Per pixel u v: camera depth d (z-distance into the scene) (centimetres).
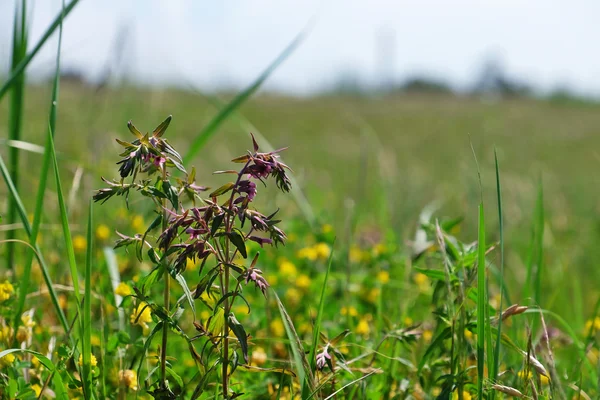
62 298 327
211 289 206
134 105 675
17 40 333
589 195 1058
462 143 1989
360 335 335
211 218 200
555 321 446
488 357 226
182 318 340
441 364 256
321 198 725
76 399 250
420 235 356
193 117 1659
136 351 268
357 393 271
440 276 262
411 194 699
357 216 551
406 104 3119
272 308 380
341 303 399
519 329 343
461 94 3572
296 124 2328
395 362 281
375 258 466
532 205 697
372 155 1346
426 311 403
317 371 224
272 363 303
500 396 238
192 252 194
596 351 364
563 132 2438
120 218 470
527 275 320
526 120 2791
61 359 233
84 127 616
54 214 478
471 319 256
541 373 223
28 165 613
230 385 246
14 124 348
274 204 625
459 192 830
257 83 368
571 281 532
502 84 3619
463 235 558
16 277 344
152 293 345
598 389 275
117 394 242
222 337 206
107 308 308
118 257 410
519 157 1664
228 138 1495
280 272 434
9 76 305
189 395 269
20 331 260
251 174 197
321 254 456
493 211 687
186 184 201
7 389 227
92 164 456
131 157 187
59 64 274
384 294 413
